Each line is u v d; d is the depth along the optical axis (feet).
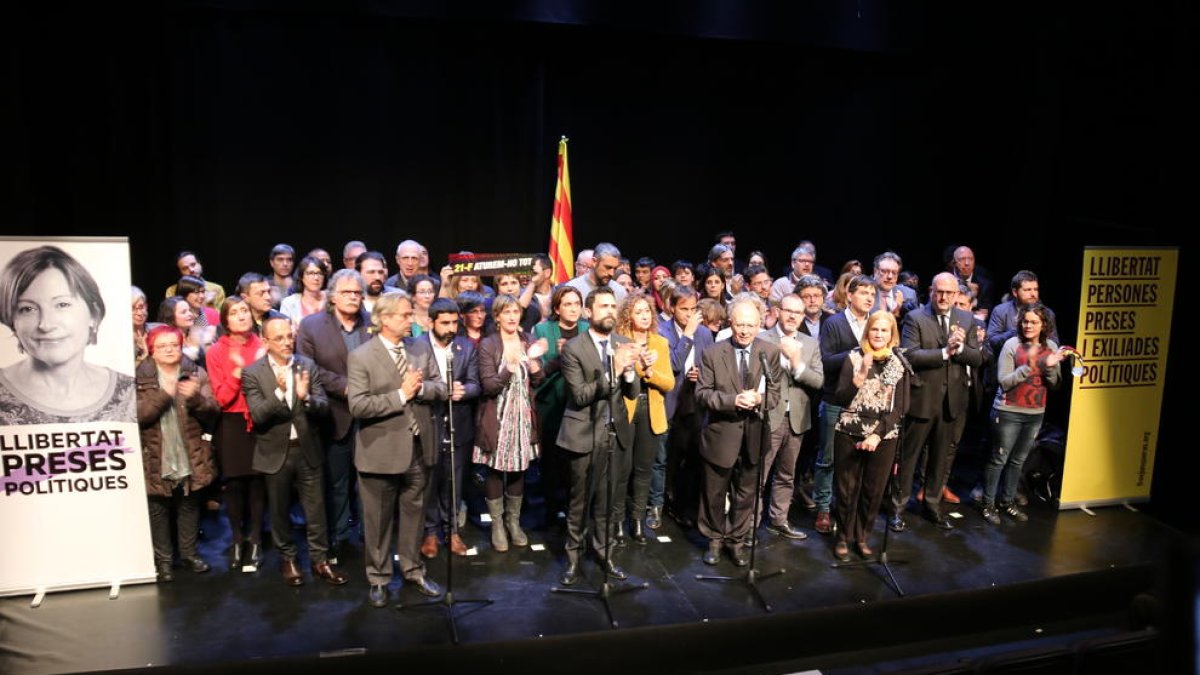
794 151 32.24
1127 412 21.34
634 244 31.71
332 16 26.37
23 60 24.13
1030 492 22.29
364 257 20.63
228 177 26.81
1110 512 21.57
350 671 14.98
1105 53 24.80
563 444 17.17
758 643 16.63
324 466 17.46
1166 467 21.50
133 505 16.46
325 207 27.78
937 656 17.33
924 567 18.60
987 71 31.14
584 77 30.09
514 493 18.58
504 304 17.66
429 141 28.27
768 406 17.11
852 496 18.22
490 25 26.89
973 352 19.56
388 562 16.57
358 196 27.96
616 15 26.32
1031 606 18.34
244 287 19.65
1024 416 20.04
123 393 16.06
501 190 29.07
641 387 18.21
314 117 27.17
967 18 28.81
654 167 31.32
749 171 32.14
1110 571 18.75
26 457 15.96
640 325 17.42
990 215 31.73
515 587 17.24
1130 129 23.86
